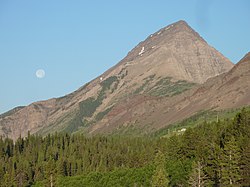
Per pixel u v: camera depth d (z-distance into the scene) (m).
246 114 162.38
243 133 149.25
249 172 128.50
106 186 164.25
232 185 127.19
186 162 149.88
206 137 163.88
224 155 131.25
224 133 162.62
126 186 159.62
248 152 129.75
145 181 154.12
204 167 139.75
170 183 147.00
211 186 133.38
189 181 135.62
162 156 161.00
